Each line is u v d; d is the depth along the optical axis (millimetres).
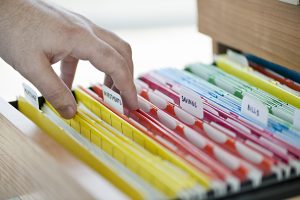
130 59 873
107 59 799
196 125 748
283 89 853
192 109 791
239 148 668
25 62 791
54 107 793
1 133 808
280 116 783
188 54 2191
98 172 655
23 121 750
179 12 2527
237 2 948
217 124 743
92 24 860
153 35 2402
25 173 739
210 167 623
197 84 908
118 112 778
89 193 573
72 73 937
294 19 834
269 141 690
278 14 864
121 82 806
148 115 788
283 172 616
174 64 2090
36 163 689
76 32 800
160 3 2523
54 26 798
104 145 705
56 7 839
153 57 2160
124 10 2480
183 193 573
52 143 679
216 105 818
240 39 959
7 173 823
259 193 598
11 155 782
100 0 2467
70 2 2430
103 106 791
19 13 812
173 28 2496
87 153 670
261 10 897
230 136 708
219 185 583
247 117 772
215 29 1021
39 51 789
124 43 869
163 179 601
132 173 646
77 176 600
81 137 757
